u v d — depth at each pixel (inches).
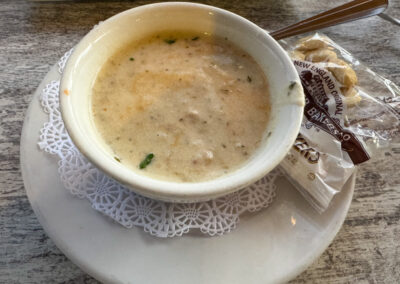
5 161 6.4
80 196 5.3
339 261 5.6
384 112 6.2
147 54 6.5
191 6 6.3
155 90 6.1
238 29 6.3
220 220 5.2
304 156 5.6
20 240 5.7
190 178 5.2
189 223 5.2
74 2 8.9
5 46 7.9
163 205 5.3
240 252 5.0
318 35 7.3
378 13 7.9
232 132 5.7
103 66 6.1
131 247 4.9
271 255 5.0
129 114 5.8
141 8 6.2
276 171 5.7
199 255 4.9
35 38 8.1
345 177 5.5
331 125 5.9
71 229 5.0
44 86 6.4
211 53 6.6
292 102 5.2
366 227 6.0
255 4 9.2
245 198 5.4
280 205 5.4
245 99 6.0
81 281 5.4
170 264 4.8
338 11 7.8
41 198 5.3
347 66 6.4
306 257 5.0
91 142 4.7
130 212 5.2
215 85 6.2
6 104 7.1
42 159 5.7
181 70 6.3
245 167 5.0
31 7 8.7
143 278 4.7
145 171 5.2
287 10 9.2
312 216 5.4
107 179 5.5
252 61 6.4
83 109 5.3
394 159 6.7
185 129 5.7
